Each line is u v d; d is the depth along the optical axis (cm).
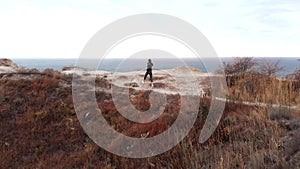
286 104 770
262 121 682
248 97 899
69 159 777
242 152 585
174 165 626
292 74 1114
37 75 1573
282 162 484
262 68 1303
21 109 1159
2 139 943
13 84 1380
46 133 970
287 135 608
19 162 811
